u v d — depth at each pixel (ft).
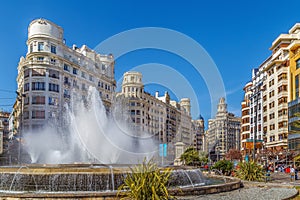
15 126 228.84
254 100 251.19
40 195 38.24
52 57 185.68
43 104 177.88
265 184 63.26
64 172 46.44
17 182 46.57
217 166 93.86
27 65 183.21
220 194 48.29
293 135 172.04
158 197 34.86
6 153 165.48
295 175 93.09
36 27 187.11
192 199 42.06
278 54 214.69
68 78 194.59
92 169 47.57
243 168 75.41
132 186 36.04
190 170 57.41
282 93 195.93
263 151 200.75
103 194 38.58
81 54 203.82
